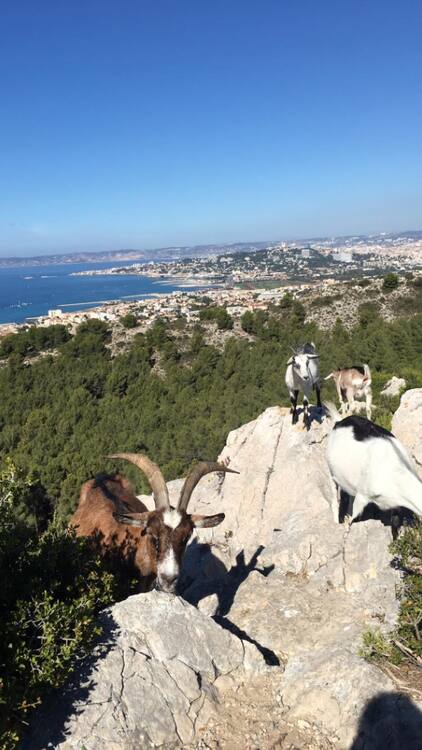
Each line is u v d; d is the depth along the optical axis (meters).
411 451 9.61
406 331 35.25
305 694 4.63
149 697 4.43
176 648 4.85
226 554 8.30
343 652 4.96
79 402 38.53
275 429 11.49
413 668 4.66
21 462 26.11
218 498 11.39
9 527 5.32
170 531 5.02
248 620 5.96
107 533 6.49
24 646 4.20
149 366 54.62
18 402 40.88
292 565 6.93
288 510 9.52
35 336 67.31
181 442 27.59
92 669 4.50
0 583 4.73
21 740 4.02
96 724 4.16
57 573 5.36
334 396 22.84
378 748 4.00
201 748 4.29
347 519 7.55
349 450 6.43
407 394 11.15
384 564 6.04
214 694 4.75
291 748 4.26
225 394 37.47
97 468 23.19
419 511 5.66
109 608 5.04
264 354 48.75
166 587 5.05
